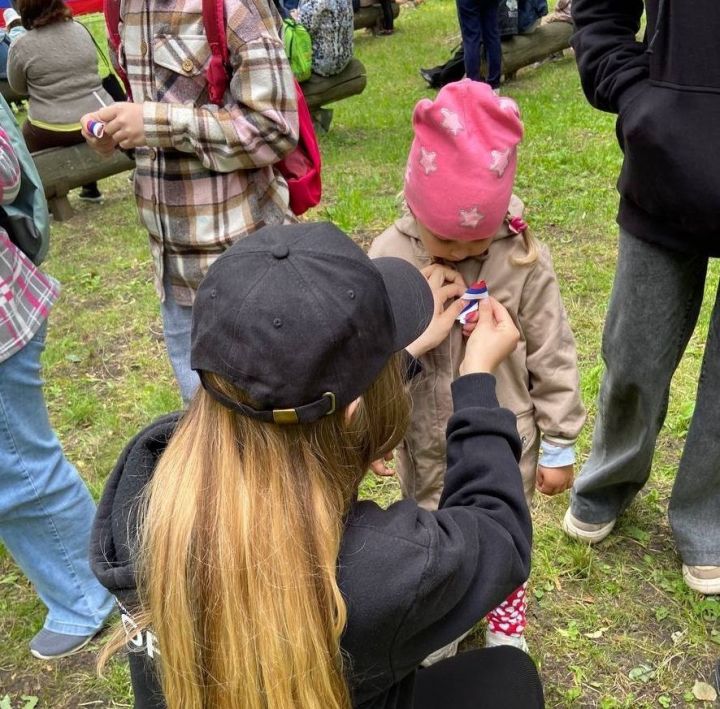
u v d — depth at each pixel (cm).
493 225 160
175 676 102
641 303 190
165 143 203
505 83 771
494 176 154
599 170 525
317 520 99
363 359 100
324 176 571
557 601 227
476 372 134
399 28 1109
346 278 99
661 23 160
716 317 193
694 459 209
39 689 220
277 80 202
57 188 532
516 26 745
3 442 198
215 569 97
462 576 106
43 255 199
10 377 192
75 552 220
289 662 96
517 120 155
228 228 217
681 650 211
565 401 176
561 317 177
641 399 203
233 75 203
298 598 96
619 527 248
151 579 101
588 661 211
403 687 123
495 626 198
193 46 201
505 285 172
